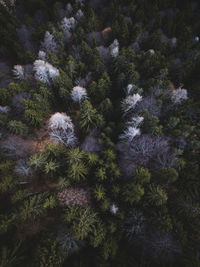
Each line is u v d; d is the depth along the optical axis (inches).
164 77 965.8
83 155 625.3
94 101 971.9
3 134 724.7
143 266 491.8
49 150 624.4
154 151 722.2
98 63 932.0
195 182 646.5
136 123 731.4
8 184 598.2
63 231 537.0
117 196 595.8
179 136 768.3
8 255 458.6
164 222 522.6
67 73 957.8
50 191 663.1
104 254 472.1
